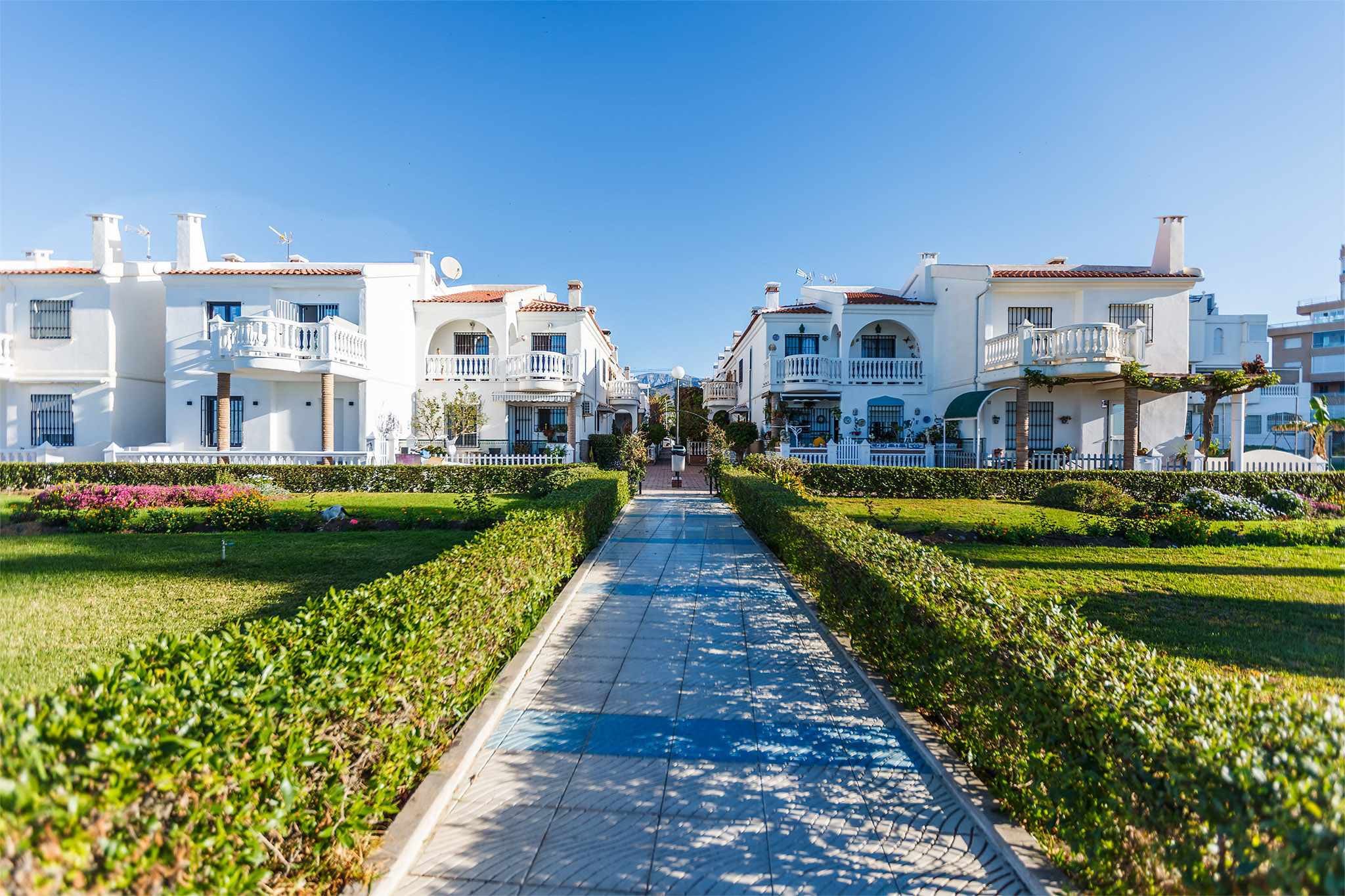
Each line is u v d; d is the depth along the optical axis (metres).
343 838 2.75
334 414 21.73
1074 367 19.98
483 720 4.38
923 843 3.27
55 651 5.64
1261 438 40.62
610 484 13.97
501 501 15.94
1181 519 11.72
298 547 10.47
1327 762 2.13
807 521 8.32
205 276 21.77
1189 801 2.24
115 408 22.20
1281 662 5.64
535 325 27.64
